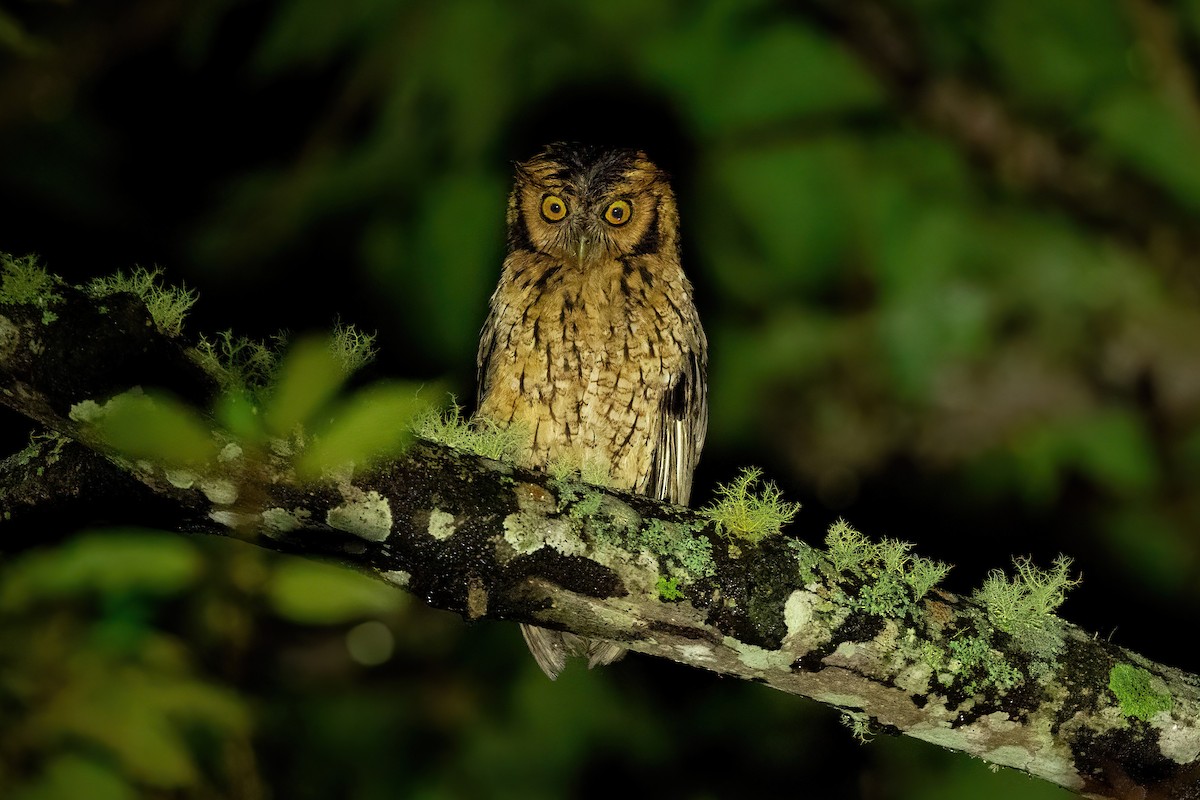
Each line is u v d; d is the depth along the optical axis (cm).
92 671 530
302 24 967
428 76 952
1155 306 1022
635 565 481
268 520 450
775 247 944
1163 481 1040
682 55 930
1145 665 522
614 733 927
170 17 1095
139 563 519
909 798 898
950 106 998
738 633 491
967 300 987
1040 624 519
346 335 430
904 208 953
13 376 413
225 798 631
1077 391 1048
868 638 496
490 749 909
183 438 416
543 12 939
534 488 482
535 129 1051
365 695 927
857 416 1078
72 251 1021
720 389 1049
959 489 1076
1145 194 1030
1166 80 959
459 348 981
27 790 507
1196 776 517
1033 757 518
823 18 978
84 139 1016
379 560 468
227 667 571
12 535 490
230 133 1162
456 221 970
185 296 450
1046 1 964
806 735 964
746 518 502
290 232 1020
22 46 745
